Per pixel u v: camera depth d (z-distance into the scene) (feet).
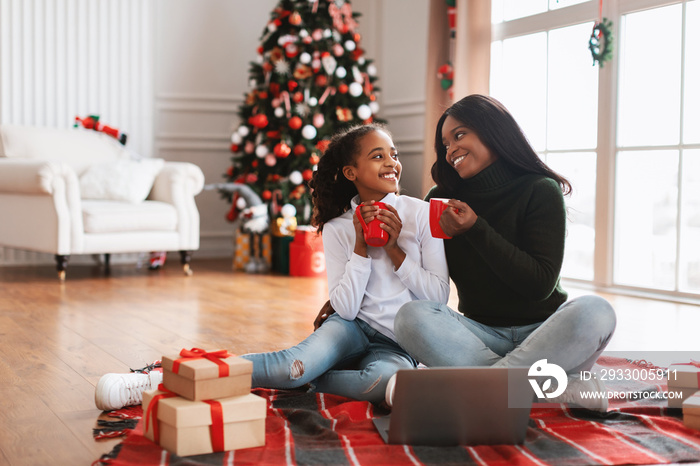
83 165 14.47
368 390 5.09
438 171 5.66
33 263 16.05
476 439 4.26
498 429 4.25
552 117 13.46
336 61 15.57
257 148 15.16
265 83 15.83
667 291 11.59
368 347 5.53
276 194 15.21
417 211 5.50
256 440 4.25
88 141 14.94
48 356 7.04
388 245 5.25
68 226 12.95
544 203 5.13
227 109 17.93
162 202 14.29
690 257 11.39
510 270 4.93
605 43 12.06
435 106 14.98
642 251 12.09
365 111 15.42
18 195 13.69
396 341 5.39
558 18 13.20
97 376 6.23
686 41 11.32
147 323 8.99
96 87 16.58
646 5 11.77
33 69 16.02
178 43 17.46
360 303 5.43
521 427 4.27
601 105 12.48
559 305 5.30
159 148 17.43
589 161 12.83
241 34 17.99
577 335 4.61
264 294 11.78
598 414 4.85
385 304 5.44
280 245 15.01
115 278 13.79
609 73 12.30
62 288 12.30
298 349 5.17
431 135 14.97
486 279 5.33
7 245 14.12
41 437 4.56
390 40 17.79
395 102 17.62
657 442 4.27
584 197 12.96
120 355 7.11
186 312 9.88
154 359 6.94
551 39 13.41
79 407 5.24
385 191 5.54
